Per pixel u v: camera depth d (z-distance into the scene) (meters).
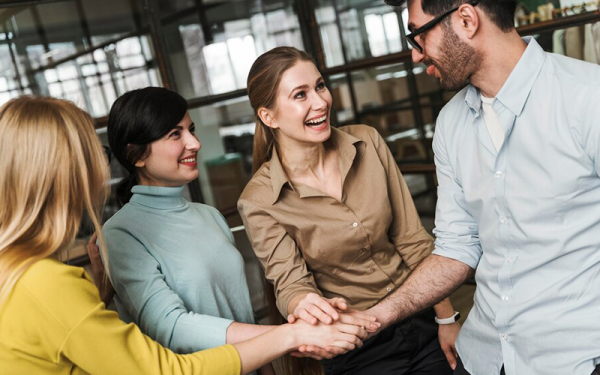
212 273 1.62
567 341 1.37
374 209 1.78
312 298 1.61
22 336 1.14
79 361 1.19
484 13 1.38
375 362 1.89
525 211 1.42
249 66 3.05
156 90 1.60
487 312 1.55
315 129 1.70
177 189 1.65
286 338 1.52
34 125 1.18
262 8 3.02
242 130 3.13
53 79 2.57
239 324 1.53
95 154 1.24
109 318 1.23
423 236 1.88
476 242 1.68
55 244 1.18
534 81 1.37
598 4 2.26
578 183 1.34
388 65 2.97
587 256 1.36
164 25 2.79
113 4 2.67
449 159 1.64
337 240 1.76
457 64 1.44
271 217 1.78
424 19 1.45
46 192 1.18
